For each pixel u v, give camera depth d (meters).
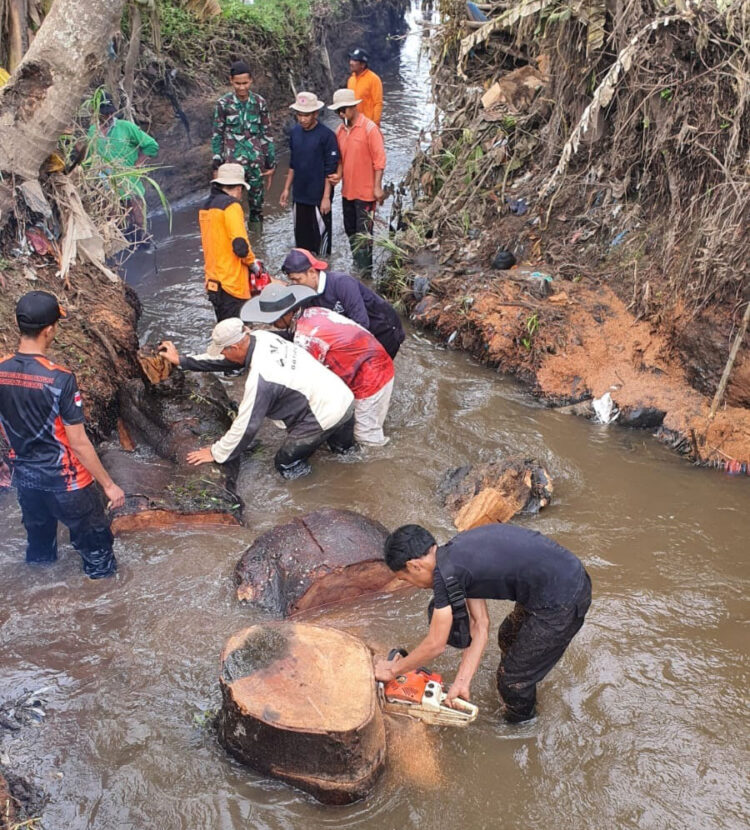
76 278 7.11
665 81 6.70
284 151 13.21
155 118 10.61
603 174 7.74
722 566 5.14
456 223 8.61
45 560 4.91
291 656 3.85
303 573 4.75
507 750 3.97
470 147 8.87
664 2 6.71
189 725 4.02
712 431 6.17
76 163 7.04
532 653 3.74
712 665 4.45
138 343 7.14
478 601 3.82
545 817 3.69
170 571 4.95
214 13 11.70
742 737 4.06
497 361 7.25
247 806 3.67
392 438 6.36
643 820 3.69
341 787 3.63
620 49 6.96
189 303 8.26
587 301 7.33
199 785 3.74
